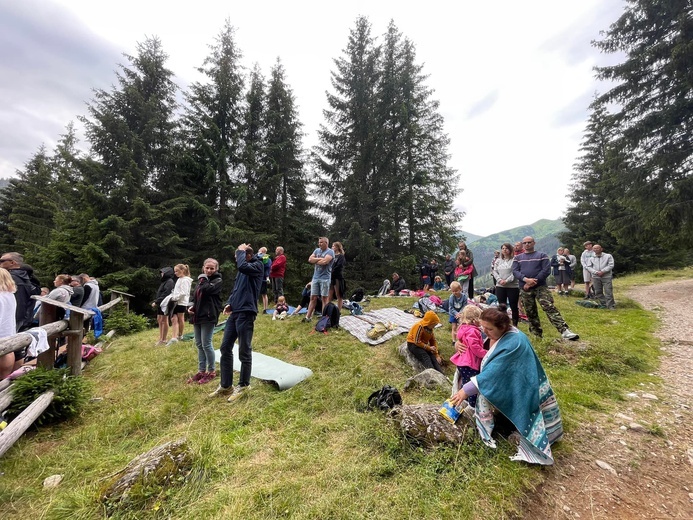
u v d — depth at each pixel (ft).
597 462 7.89
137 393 12.87
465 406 9.11
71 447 9.29
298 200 57.31
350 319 23.12
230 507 6.28
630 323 21.75
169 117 48.91
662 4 32.91
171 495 6.63
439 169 58.49
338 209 55.83
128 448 9.20
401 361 15.64
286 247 52.95
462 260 27.32
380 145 53.83
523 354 8.17
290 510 6.17
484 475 7.07
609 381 12.62
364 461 7.71
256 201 51.08
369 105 55.36
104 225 37.93
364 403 11.15
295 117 57.98
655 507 6.58
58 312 14.11
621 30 36.27
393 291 39.83
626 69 35.58
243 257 12.43
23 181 73.56
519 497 6.63
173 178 47.21
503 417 8.71
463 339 11.03
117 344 21.61
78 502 6.66
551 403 8.45
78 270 38.99
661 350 16.49
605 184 43.68
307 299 26.53
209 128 49.16
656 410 10.39
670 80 34.04
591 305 27.84
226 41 55.42
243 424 10.16
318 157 55.88
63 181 42.37
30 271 15.08
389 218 52.19
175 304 20.04
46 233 62.69
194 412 11.11
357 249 51.34
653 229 35.73
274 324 22.68
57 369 12.30
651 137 35.12
